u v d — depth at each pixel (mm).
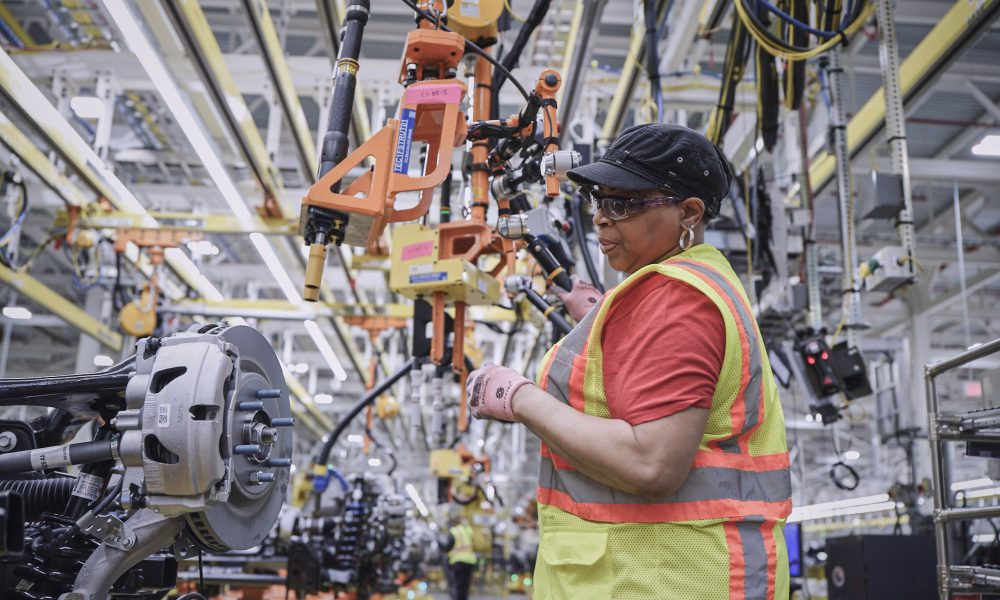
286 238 8492
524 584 24953
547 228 2738
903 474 12312
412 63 2562
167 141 8227
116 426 1554
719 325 1193
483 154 2979
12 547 1251
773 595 1179
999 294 13047
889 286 4730
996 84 7926
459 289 3025
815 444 22656
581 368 1267
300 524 5691
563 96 5746
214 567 5812
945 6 6797
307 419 17281
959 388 14750
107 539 1619
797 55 3809
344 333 11156
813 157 7051
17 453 1632
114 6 4156
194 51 4824
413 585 17859
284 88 5566
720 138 4902
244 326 1788
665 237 1338
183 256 9086
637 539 1180
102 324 9781
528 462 27891
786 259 5258
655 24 4613
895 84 4680
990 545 4164
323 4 4570
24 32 6891
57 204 8211
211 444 1522
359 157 2109
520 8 6289
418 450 23438
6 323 11625
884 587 4523
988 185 9055
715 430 1211
